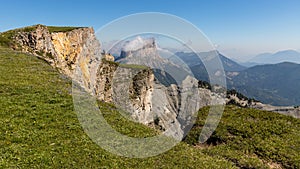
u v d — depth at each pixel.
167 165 19.53
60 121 23.52
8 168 15.66
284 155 24.47
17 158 16.89
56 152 18.45
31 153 17.81
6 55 50.50
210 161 21.95
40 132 21.09
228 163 22.53
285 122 32.94
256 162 23.22
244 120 32.66
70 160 17.78
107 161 18.55
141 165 18.91
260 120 33.12
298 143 27.03
